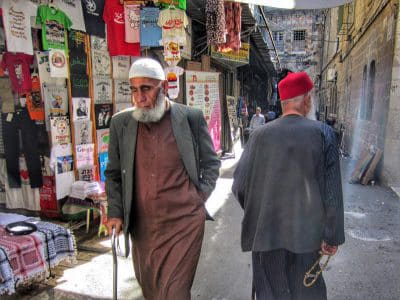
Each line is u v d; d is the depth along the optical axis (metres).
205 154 2.54
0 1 3.87
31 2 4.13
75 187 4.67
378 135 8.59
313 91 2.29
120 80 5.72
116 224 2.48
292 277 2.26
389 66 7.77
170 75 5.94
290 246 2.13
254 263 2.34
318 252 2.23
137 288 3.38
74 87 4.77
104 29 5.24
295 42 29.83
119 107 5.72
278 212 2.17
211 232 4.89
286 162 2.14
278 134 2.19
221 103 11.45
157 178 2.36
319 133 2.13
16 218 3.53
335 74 19.61
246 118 16.05
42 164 4.72
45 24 4.27
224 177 8.48
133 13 5.27
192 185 2.44
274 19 29.58
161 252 2.43
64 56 4.56
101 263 3.87
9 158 4.72
